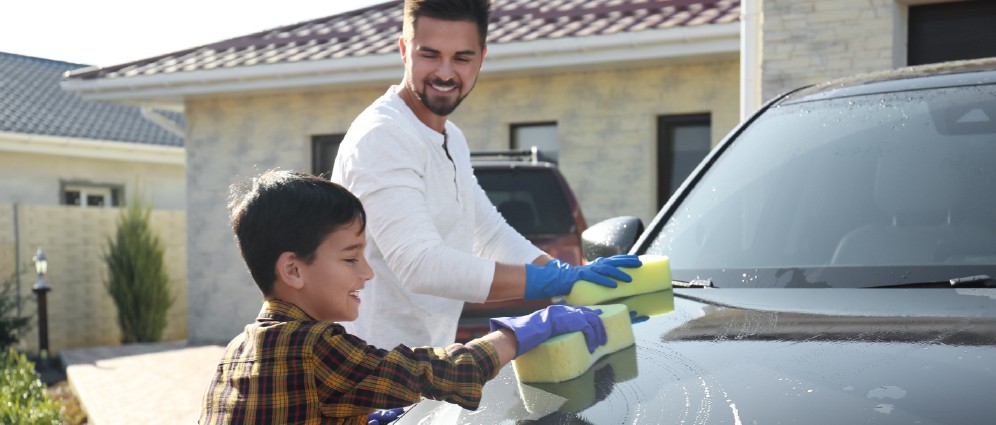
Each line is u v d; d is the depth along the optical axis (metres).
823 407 1.60
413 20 2.60
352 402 1.90
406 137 2.56
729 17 9.80
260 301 13.09
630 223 3.04
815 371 1.74
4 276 14.70
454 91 2.63
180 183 21.36
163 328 15.73
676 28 9.84
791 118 3.13
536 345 1.96
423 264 2.43
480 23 2.62
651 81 10.82
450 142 2.79
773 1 8.03
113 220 16.09
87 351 13.24
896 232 2.58
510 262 3.01
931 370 1.69
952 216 2.57
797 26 7.95
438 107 2.63
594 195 11.10
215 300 13.40
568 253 7.41
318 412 1.92
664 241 2.86
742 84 8.28
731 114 10.43
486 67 11.05
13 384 7.82
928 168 2.72
